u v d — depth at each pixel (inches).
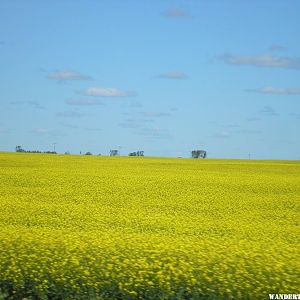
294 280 438.0
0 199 994.7
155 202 994.1
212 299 424.2
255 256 513.0
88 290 445.1
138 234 642.8
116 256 502.6
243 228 719.7
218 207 956.0
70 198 1031.6
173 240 597.6
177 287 440.5
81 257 500.7
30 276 462.3
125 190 1165.7
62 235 613.0
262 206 989.8
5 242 559.8
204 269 463.5
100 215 815.1
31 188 1179.9
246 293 424.2
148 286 440.5
